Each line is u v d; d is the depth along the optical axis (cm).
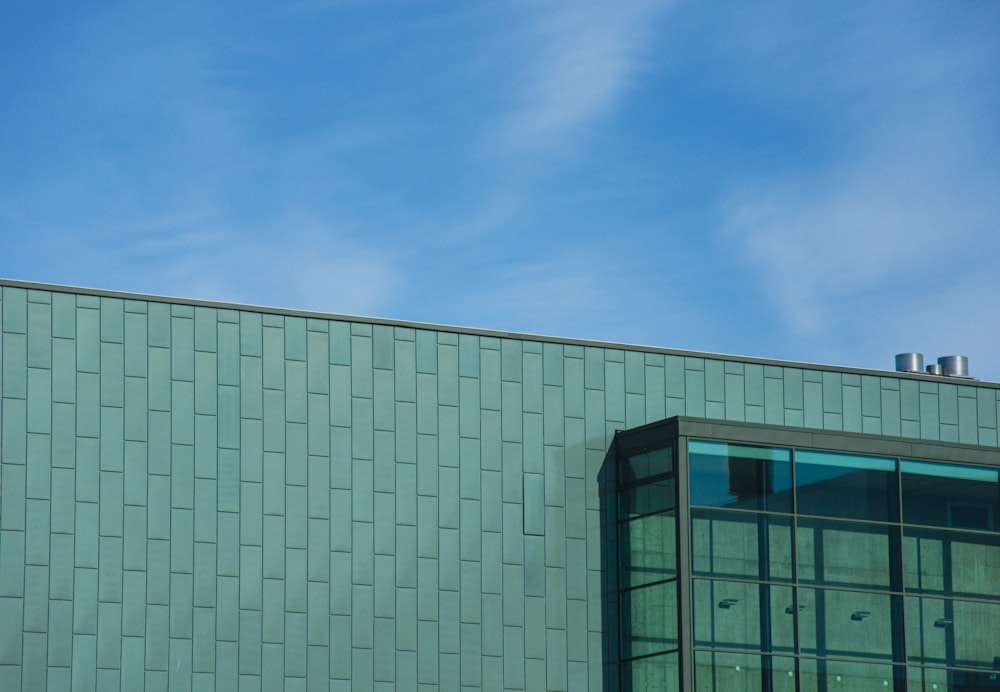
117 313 4422
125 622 4238
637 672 4644
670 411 4962
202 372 4466
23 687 4116
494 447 4728
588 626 4700
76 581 4219
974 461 5022
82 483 4284
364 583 4488
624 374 4941
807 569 4709
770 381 5119
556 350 4878
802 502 4756
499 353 4806
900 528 4862
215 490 4403
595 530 4778
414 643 4500
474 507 4662
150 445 4369
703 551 4594
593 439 4847
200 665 4278
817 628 4675
